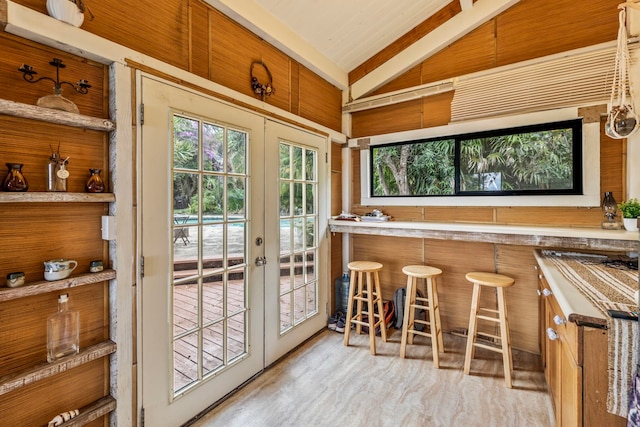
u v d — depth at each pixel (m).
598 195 2.34
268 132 2.48
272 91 2.51
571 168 2.44
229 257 2.15
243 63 2.31
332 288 3.45
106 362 1.59
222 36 2.15
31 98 1.34
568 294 1.33
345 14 2.64
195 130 1.93
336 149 3.54
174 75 1.79
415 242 3.25
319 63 3.04
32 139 1.35
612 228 2.20
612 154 2.32
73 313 1.46
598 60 2.32
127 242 1.59
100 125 1.48
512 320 2.76
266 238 2.46
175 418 1.79
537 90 2.52
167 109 1.75
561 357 1.45
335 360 2.59
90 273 1.50
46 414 1.41
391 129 3.36
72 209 1.49
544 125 2.53
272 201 2.53
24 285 1.28
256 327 2.36
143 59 1.65
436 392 2.14
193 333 1.92
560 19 2.51
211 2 2.04
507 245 2.78
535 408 1.96
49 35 1.31
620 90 1.81
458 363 2.53
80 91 1.47
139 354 1.64
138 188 1.63
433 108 3.09
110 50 1.51
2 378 1.25
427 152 3.13
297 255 2.86
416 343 2.91
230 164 2.16
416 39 3.05
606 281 1.55
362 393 2.14
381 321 2.93
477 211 2.90
